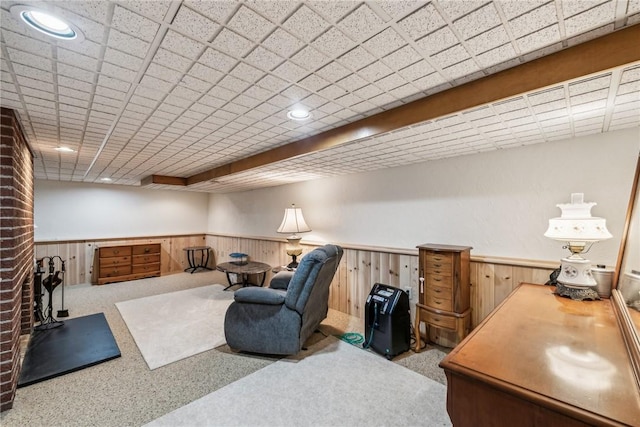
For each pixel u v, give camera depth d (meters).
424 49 1.22
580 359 1.03
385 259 3.44
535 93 1.43
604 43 1.15
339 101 1.76
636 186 1.73
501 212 2.63
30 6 0.95
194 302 4.29
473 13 1.00
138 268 5.89
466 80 1.52
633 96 1.49
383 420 1.82
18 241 2.10
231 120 2.09
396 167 3.38
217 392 2.10
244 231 5.99
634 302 1.39
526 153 2.50
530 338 1.21
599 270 1.88
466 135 2.17
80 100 1.74
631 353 1.03
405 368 2.44
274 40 1.17
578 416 0.75
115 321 3.52
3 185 1.89
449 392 1.00
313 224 4.40
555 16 1.02
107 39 1.15
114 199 6.05
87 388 2.15
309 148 2.52
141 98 1.71
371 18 1.03
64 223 5.51
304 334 2.70
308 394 2.08
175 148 2.91
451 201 2.95
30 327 3.11
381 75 1.45
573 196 1.91
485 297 2.68
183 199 6.97
